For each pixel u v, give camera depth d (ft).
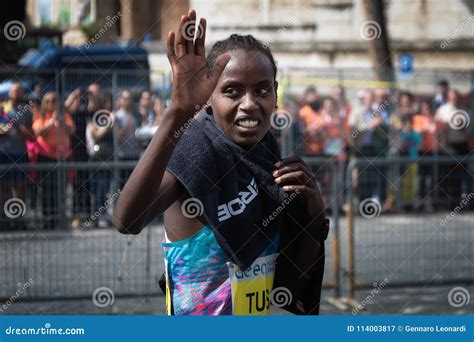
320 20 97.91
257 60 12.35
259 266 12.81
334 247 33.81
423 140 60.54
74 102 46.37
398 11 102.32
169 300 12.69
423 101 61.93
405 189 49.24
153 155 11.30
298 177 12.85
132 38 68.44
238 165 12.49
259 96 12.43
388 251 40.01
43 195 37.17
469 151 61.41
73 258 35.24
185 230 12.35
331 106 57.72
